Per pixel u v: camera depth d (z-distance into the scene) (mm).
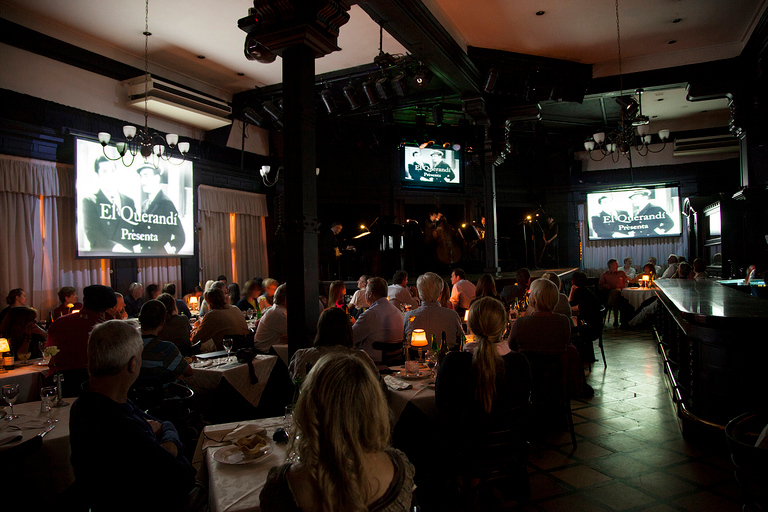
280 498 1010
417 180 10289
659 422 3955
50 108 5969
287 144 3541
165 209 7461
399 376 3059
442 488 2697
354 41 6648
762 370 3066
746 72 7121
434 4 5660
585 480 2943
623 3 5859
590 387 4738
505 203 12977
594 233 12945
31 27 5742
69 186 6203
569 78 7629
